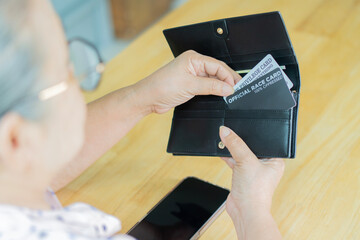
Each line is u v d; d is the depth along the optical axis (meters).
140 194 1.10
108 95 1.14
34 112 0.45
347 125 1.22
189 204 1.04
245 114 1.05
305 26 1.63
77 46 1.05
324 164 1.12
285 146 1.00
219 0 1.85
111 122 1.11
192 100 1.11
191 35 1.09
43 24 0.45
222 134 0.99
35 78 0.44
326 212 1.00
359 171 1.09
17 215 0.46
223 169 1.14
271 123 1.02
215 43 1.08
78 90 0.53
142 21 3.48
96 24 3.37
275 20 0.96
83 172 1.17
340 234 0.95
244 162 0.93
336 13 1.68
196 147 1.08
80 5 3.13
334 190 1.05
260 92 1.02
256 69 1.02
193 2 1.85
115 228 0.61
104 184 1.13
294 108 1.04
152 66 1.51
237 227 0.91
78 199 1.09
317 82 1.37
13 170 0.48
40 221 0.48
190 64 1.08
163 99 1.10
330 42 1.54
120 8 3.36
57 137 0.50
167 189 1.10
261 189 0.91
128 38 3.50
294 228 0.97
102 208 1.07
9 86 0.43
